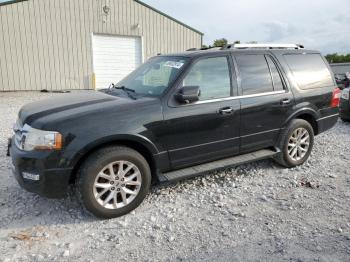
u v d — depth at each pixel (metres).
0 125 8.22
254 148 4.86
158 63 4.77
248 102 4.62
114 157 3.62
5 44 15.34
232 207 3.93
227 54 4.64
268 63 5.02
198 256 2.98
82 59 17.14
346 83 14.00
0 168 5.12
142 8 18.19
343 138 7.23
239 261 2.90
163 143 3.97
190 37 20.02
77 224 3.58
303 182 4.68
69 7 16.41
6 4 15.02
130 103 3.87
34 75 16.20
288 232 3.35
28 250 3.08
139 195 3.83
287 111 5.07
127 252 3.06
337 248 3.04
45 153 3.41
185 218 3.68
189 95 3.99
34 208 3.91
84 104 3.91
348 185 4.56
